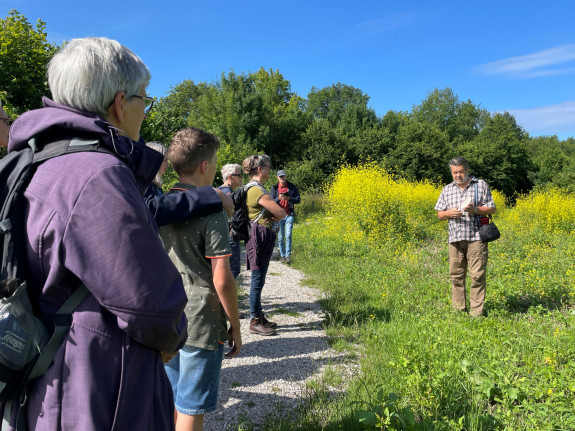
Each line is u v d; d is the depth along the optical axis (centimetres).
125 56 128
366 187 1201
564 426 271
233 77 3272
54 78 123
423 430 256
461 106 6950
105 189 105
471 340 411
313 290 670
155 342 110
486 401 310
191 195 205
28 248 107
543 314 519
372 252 934
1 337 101
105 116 126
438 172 3616
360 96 7288
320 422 284
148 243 107
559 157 4738
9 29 682
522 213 1377
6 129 255
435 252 963
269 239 458
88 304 108
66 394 105
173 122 1200
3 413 113
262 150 3164
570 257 844
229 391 341
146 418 114
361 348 426
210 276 213
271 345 441
